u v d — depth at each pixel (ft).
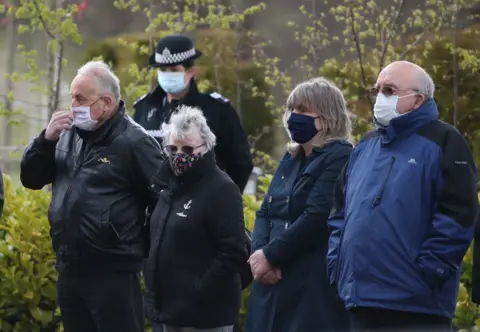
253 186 130.21
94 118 80.12
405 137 70.13
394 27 134.10
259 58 154.61
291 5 150.00
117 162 80.28
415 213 68.49
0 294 97.09
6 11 133.59
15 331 97.60
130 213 80.64
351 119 84.33
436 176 68.80
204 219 77.20
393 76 70.59
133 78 145.69
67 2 135.74
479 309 89.66
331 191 76.54
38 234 98.63
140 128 82.02
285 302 77.30
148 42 153.48
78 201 79.92
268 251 77.00
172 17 142.00
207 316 77.36
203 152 77.51
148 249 82.23
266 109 160.04
